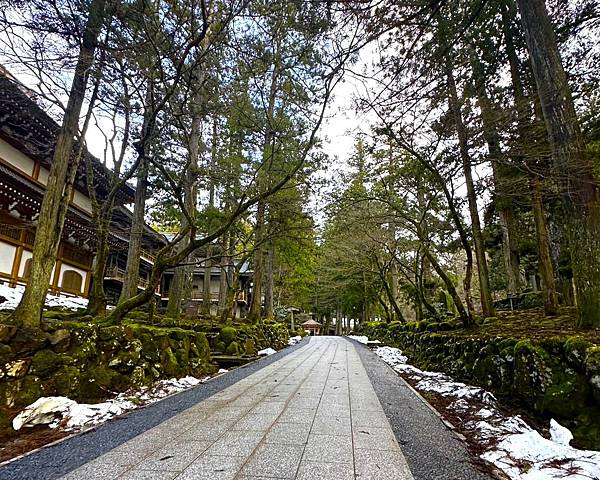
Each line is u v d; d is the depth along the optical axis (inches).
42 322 146.8
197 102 254.1
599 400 107.0
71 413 128.4
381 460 95.0
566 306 280.1
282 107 303.0
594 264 151.5
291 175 252.2
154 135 237.8
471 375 199.2
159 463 91.7
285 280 834.2
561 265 324.5
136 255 339.6
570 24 210.5
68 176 173.2
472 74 237.6
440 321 346.0
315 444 106.5
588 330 145.9
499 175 267.4
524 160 214.1
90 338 161.6
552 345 133.0
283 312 1045.8
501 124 207.9
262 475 84.7
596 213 153.2
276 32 204.8
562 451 97.3
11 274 450.9
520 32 230.5
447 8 202.2
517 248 422.6
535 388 130.6
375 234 489.1
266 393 182.1
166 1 190.5
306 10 178.7
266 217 388.2
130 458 94.9
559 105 163.8
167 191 326.0
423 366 298.2
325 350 469.7
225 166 367.2
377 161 370.6
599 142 236.1
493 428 126.0
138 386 180.1
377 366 306.2
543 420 125.3
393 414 144.2
